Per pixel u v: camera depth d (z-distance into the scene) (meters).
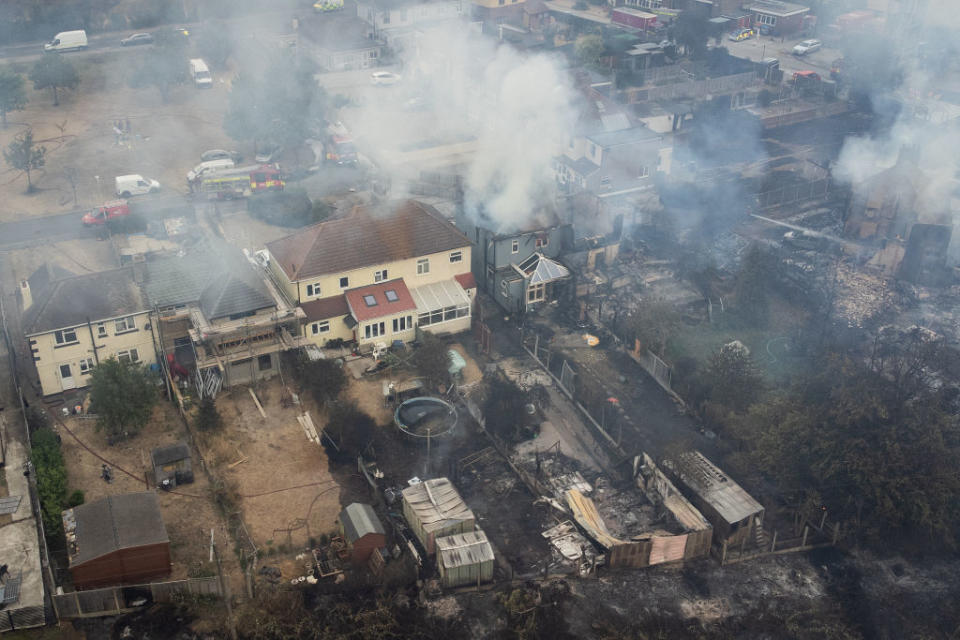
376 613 42.00
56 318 55.69
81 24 135.12
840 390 49.38
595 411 57.16
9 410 55.75
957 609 44.66
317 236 61.25
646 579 45.66
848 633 43.00
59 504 47.12
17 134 101.69
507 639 41.78
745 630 43.09
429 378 58.56
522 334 65.62
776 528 48.91
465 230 71.31
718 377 56.38
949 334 66.75
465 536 45.12
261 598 42.81
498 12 136.25
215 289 58.41
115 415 52.50
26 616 40.41
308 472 51.69
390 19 133.62
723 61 127.25
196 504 48.97
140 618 41.53
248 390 58.25
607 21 142.88
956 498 47.16
